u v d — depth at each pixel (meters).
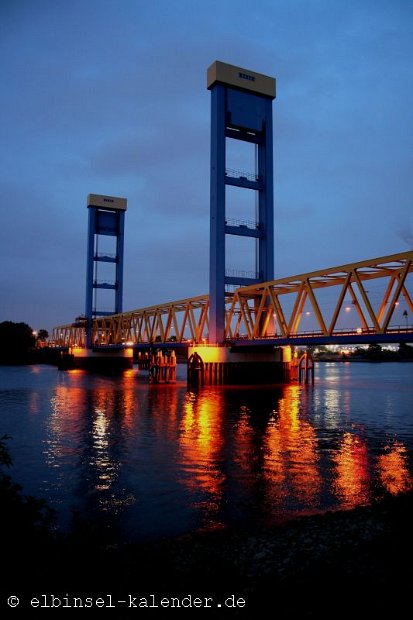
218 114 63.59
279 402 52.12
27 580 7.60
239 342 63.28
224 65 63.91
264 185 66.44
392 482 20.39
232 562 10.56
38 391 66.88
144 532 14.77
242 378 67.06
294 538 12.17
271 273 65.12
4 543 7.87
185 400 53.69
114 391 66.06
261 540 12.15
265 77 66.81
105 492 19.41
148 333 94.94
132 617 7.41
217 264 63.94
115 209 127.81
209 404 50.03
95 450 27.86
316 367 175.00
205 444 29.39
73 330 161.00
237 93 65.19
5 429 35.53
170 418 40.56
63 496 18.89
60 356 138.75
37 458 25.83
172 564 10.12
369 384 82.19
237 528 13.94
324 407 48.16
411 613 7.77
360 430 34.66
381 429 35.12
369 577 9.25
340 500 17.83
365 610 7.92
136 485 20.41
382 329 40.84
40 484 20.69
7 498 8.32
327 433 33.34
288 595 8.62
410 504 14.39
